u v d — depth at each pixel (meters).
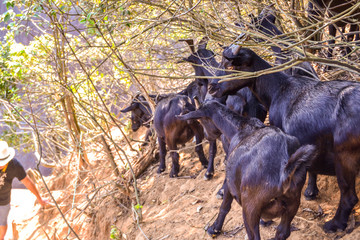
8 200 6.58
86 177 9.58
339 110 3.96
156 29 6.50
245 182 3.90
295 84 4.41
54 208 9.06
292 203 3.81
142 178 8.03
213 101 4.77
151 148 8.35
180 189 6.84
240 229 5.04
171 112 6.87
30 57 9.23
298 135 4.17
